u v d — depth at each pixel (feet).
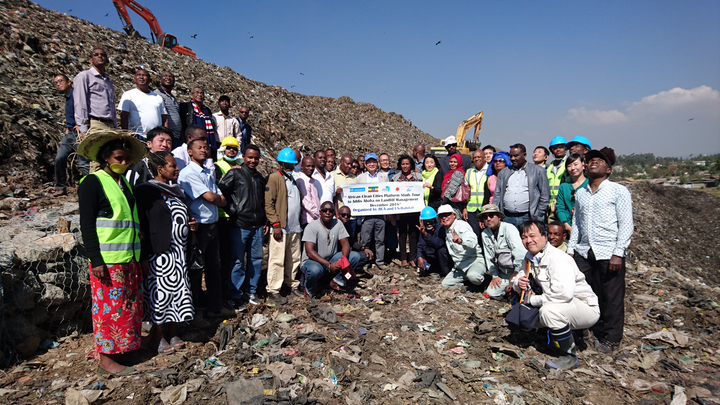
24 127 22.81
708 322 16.97
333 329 15.42
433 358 13.80
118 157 11.08
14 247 12.98
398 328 16.02
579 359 14.08
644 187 66.39
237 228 16.10
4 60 27.81
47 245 13.51
